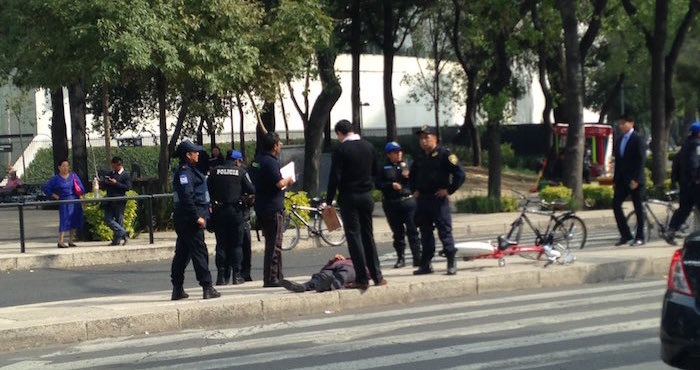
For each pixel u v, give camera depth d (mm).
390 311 11414
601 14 31516
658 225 16938
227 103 38812
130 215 20578
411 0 35844
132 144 44281
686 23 33094
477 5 27125
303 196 20422
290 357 8922
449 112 70000
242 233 13117
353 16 32531
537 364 8383
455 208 28906
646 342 9266
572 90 27766
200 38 21266
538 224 18000
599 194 28203
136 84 27453
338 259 12000
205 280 11414
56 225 22531
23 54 21531
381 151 50219
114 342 10008
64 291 14320
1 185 45469
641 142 15898
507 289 12875
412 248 14266
